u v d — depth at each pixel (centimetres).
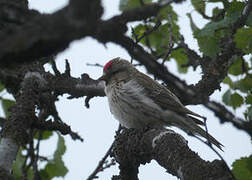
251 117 976
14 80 1023
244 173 912
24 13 561
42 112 1115
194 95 540
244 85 1120
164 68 531
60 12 476
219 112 541
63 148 1132
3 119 1066
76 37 479
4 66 502
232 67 1165
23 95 983
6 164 868
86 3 462
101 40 501
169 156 807
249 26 983
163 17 1298
